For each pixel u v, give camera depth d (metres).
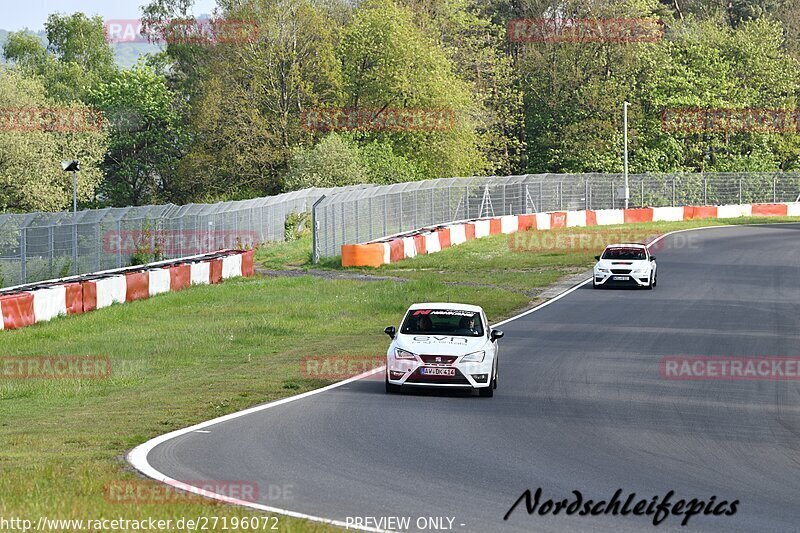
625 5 191.50
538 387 41.47
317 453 28.17
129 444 29.20
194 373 45.03
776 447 30.67
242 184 166.25
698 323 63.53
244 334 58.59
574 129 188.00
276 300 76.50
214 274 90.81
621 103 187.12
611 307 71.88
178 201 181.62
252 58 165.25
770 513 22.92
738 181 171.38
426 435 31.16
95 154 155.75
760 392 41.19
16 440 29.75
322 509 22.12
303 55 168.50
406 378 38.75
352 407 36.00
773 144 194.62
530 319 65.25
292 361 48.44
